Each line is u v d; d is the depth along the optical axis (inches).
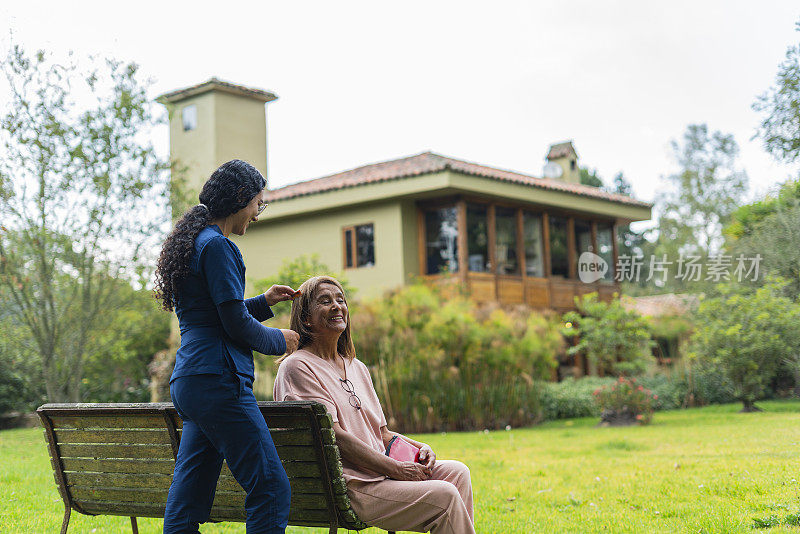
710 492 223.9
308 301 145.3
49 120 457.1
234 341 123.1
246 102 838.5
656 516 199.3
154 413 141.3
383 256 725.9
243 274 125.6
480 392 546.9
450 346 546.3
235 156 818.2
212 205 128.6
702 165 965.2
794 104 275.7
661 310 708.7
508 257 759.7
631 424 534.3
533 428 551.8
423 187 683.4
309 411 124.4
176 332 719.1
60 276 486.0
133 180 477.7
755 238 359.3
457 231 711.1
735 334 496.7
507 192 727.7
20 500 230.4
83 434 153.9
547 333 583.8
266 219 799.7
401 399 528.4
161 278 125.3
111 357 705.6
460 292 658.2
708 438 378.6
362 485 135.0
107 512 156.6
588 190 927.7
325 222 769.6
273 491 120.4
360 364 153.8
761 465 261.6
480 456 356.2
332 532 129.8
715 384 628.1
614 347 687.7
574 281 833.5
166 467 144.7
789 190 309.0
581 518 201.6
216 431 119.4
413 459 144.7
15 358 523.5
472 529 131.9
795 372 482.6
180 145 826.8
